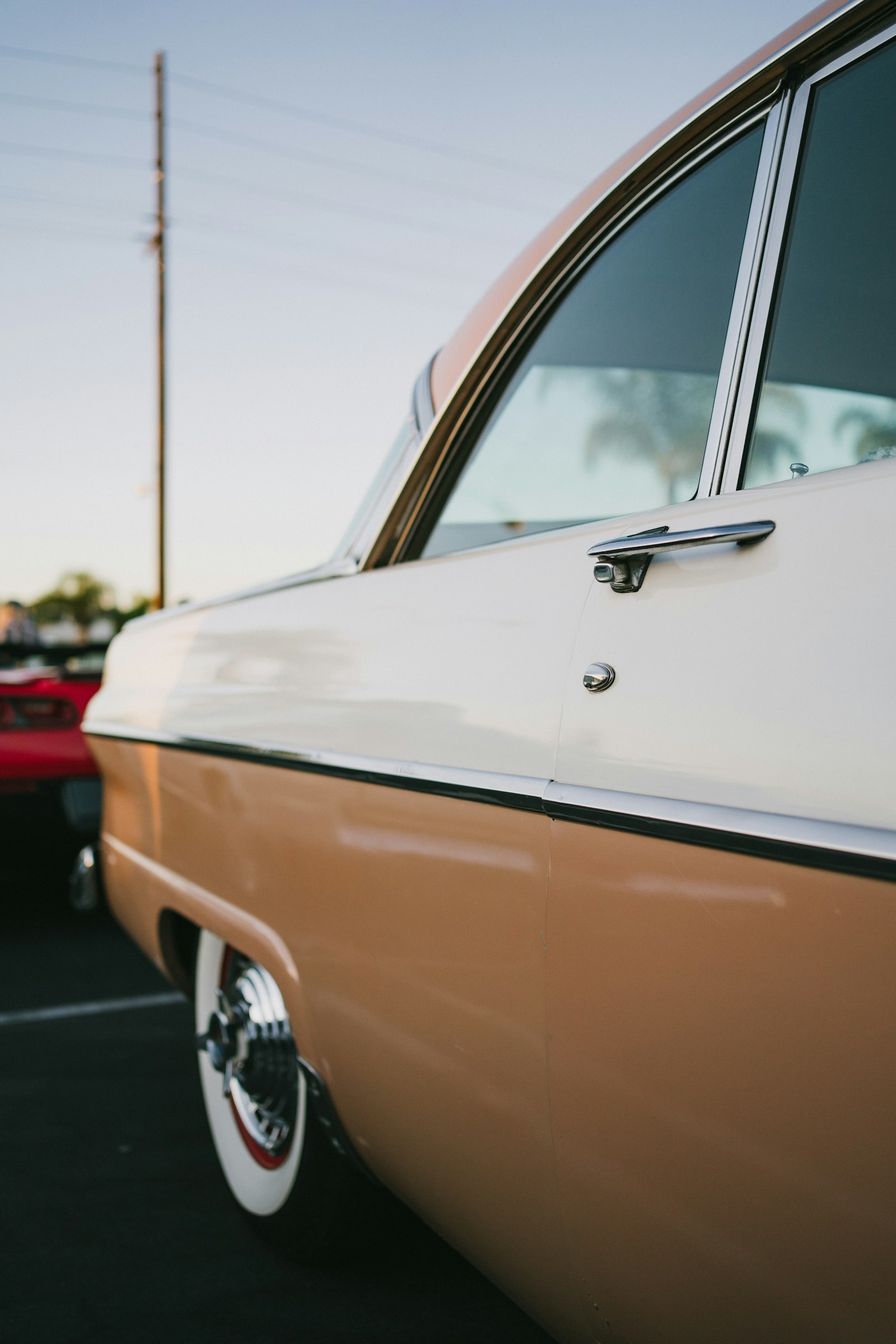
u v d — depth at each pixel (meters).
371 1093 1.40
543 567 1.16
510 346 1.55
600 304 1.37
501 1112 1.11
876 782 0.74
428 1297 1.97
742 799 0.83
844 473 0.85
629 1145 0.94
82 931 4.92
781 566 0.86
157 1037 3.50
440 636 1.28
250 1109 2.15
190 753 1.95
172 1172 2.53
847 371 1.04
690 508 0.99
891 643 0.76
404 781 1.26
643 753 0.93
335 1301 1.96
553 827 1.03
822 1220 0.76
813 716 0.79
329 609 1.58
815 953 0.76
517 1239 1.14
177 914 2.24
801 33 1.09
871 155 1.04
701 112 1.20
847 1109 0.74
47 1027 3.60
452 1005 1.19
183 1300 1.97
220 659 1.91
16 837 4.73
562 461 1.40
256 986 2.02
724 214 1.19
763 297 1.11
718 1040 0.84
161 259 19.06
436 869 1.21
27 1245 2.19
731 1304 0.85
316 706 1.51
